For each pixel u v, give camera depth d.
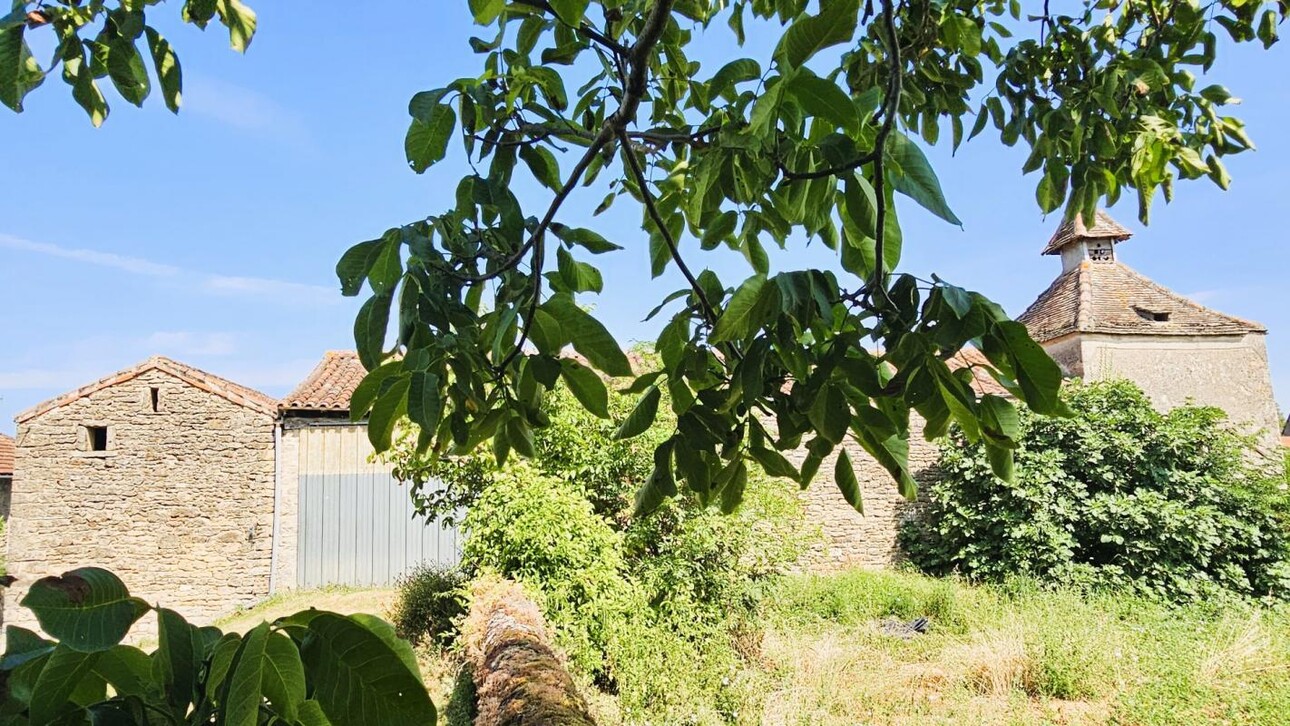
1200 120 2.42
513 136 1.59
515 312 1.28
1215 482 10.42
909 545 11.49
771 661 6.61
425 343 1.32
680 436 1.45
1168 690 5.66
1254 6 2.40
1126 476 10.54
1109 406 10.98
